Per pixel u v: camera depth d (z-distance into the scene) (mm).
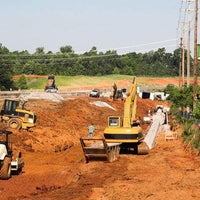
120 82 194375
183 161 36562
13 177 29844
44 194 24906
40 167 34625
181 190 24750
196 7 55156
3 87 140625
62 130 55875
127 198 22969
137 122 43000
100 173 30859
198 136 43281
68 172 31234
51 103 80500
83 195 23844
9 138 45000
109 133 39844
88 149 35594
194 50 55688
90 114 77500
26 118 50656
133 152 42938
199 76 183875
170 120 79750
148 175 29781
